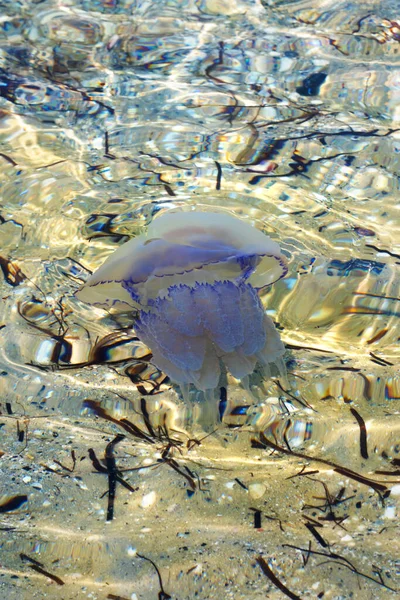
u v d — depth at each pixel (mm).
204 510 1740
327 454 1792
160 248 1857
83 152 2197
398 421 1816
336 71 2387
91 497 1748
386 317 1939
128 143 2215
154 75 2373
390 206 2096
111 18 2582
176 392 1851
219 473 1771
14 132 2234
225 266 1862
